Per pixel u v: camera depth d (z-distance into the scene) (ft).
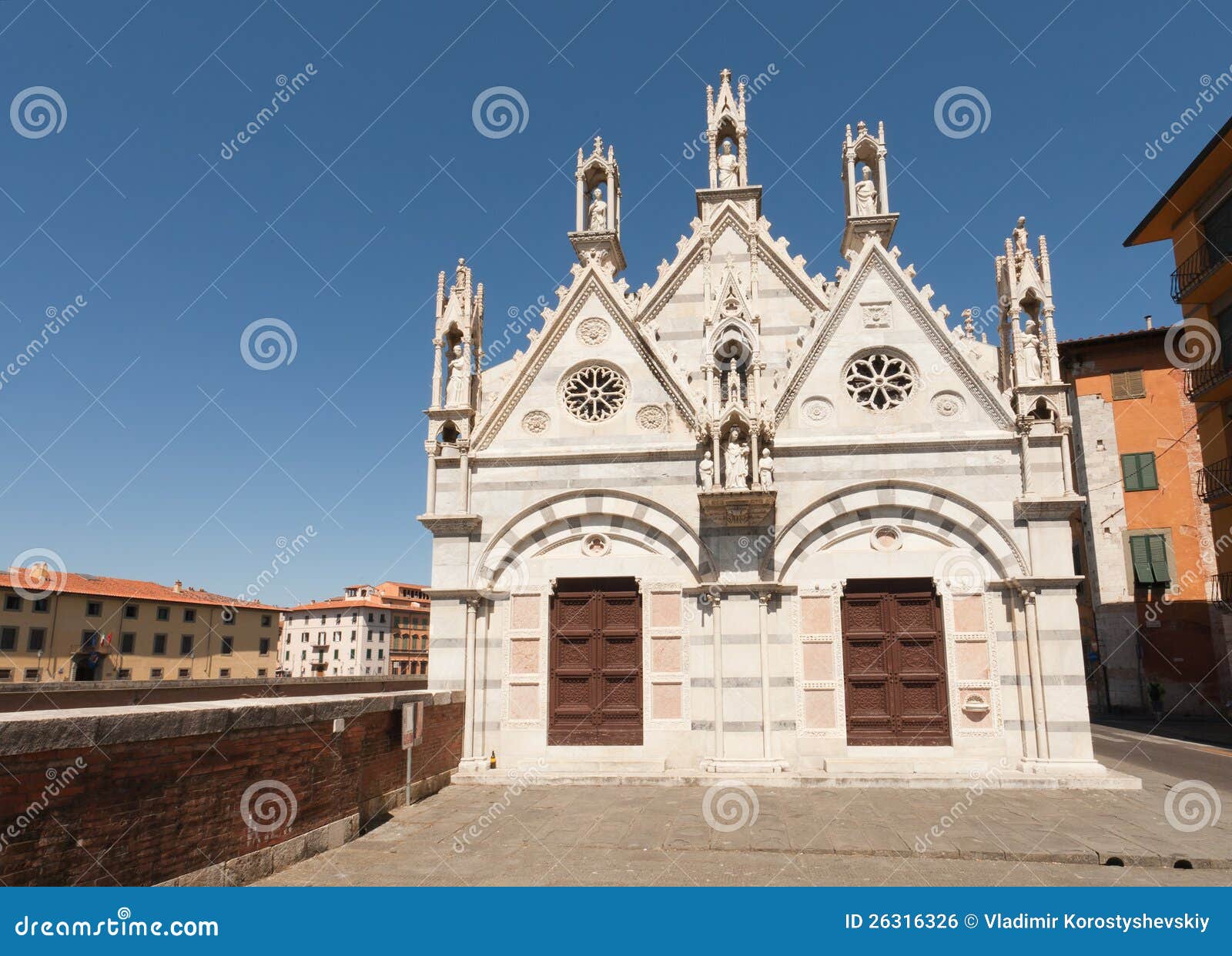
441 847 46.91
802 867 43.32
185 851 34.78
